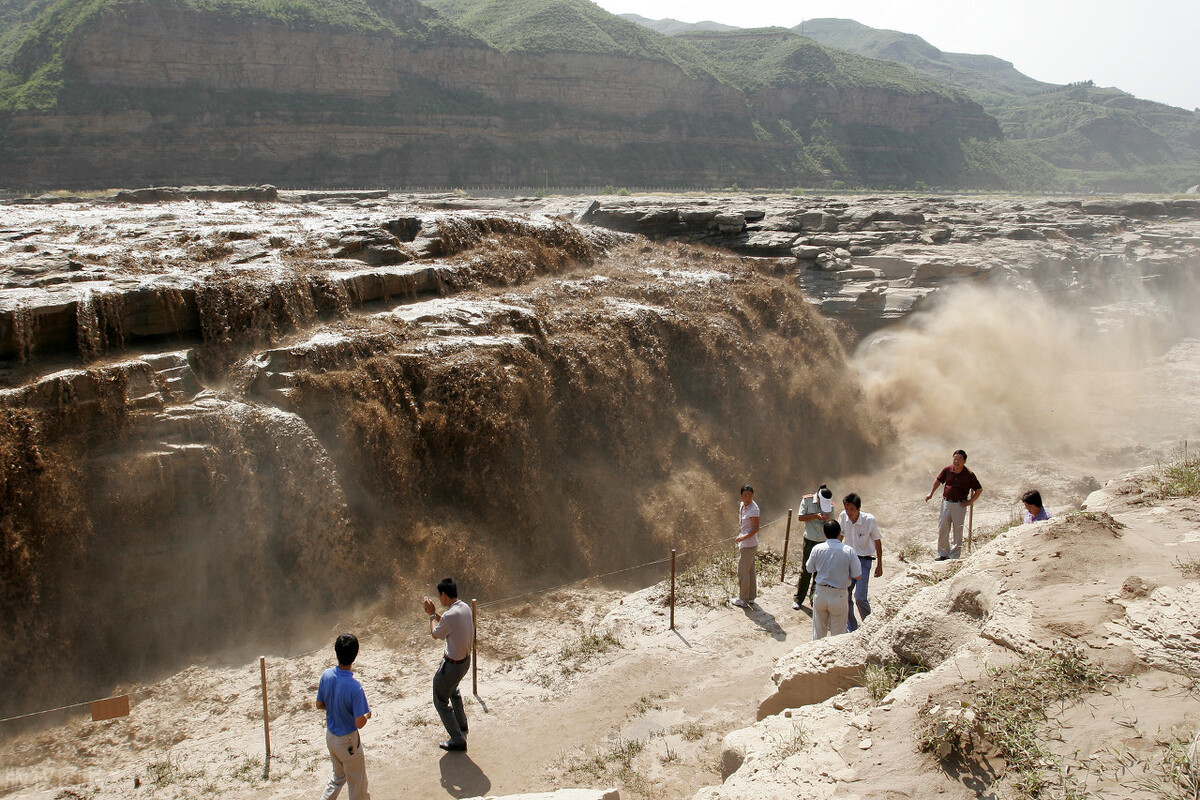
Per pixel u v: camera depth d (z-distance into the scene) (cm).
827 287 2702
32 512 1041
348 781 712
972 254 3019
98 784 812
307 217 2086
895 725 532
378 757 847
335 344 1384
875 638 686
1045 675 513
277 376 1297
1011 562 639
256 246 1717
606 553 1539
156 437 1157
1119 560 609
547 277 2108
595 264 2338
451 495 1411
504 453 1462
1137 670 498
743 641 1063
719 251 2756
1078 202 4962
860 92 13550
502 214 2338
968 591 636
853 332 2597
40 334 1198
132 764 850
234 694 984
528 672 1017
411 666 1041
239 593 1159
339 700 698
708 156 10962
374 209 2409
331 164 7806
